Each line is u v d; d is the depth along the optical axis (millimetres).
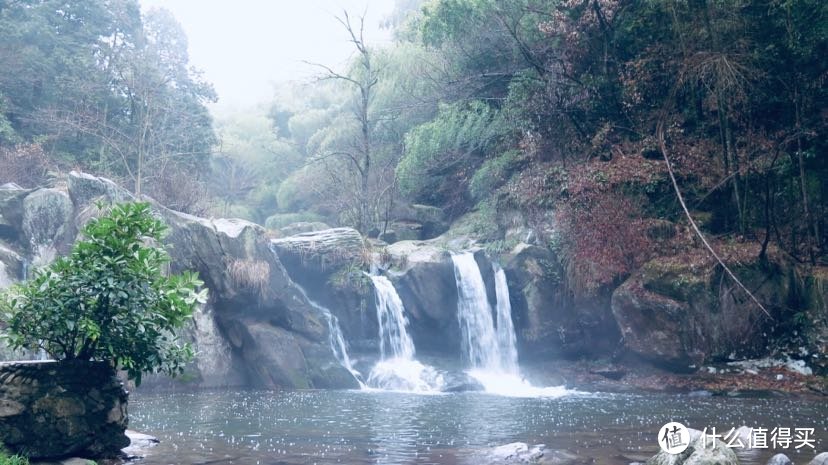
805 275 20656
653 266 21078
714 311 20344
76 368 8352
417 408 14969
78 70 34625
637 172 22969
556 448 9695
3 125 30781
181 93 43938
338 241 23969
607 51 25359
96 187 20781
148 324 8289
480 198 29391
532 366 22672
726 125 21703
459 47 30156
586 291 22188
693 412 14258
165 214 20219
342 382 20828
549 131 26422
